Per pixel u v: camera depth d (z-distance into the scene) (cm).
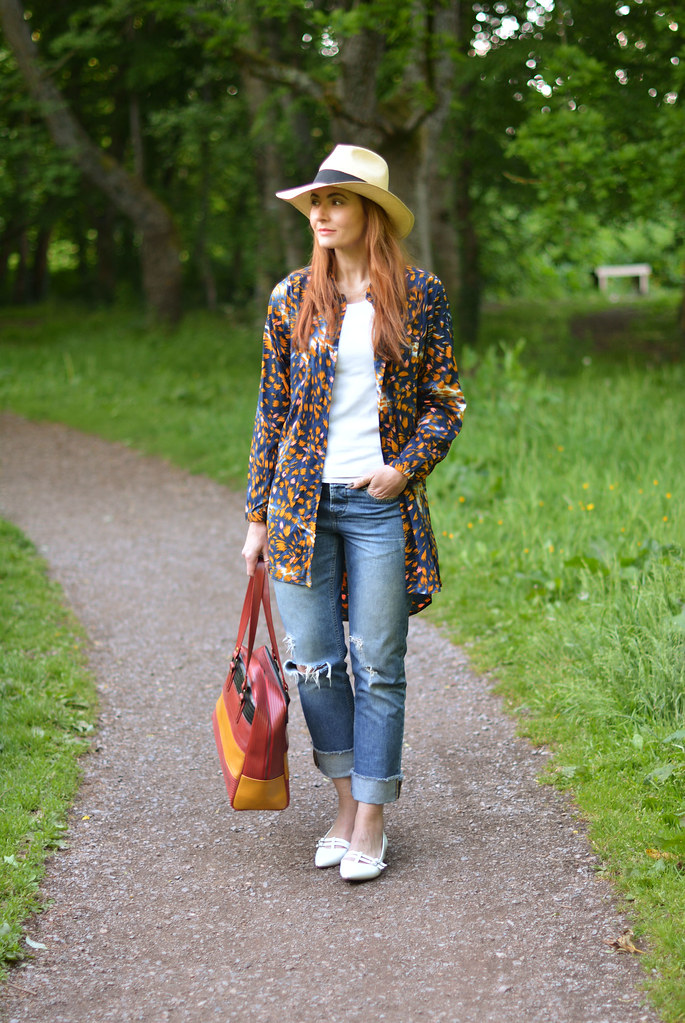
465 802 313
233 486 852
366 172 247
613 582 444
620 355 1625
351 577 260
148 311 1922
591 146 923
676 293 2850
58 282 3494
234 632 498
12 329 2109
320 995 222
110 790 330
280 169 1537
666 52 1009
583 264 1173
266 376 264
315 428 254
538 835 288
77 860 285
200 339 1755
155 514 766
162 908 261
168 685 429
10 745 347
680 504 518
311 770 348
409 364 254
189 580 590
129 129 2209
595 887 258
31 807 310
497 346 1731
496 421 785
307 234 1532
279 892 267
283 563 259
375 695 264
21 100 1767
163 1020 216
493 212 1903
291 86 1014
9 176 1956
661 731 328
